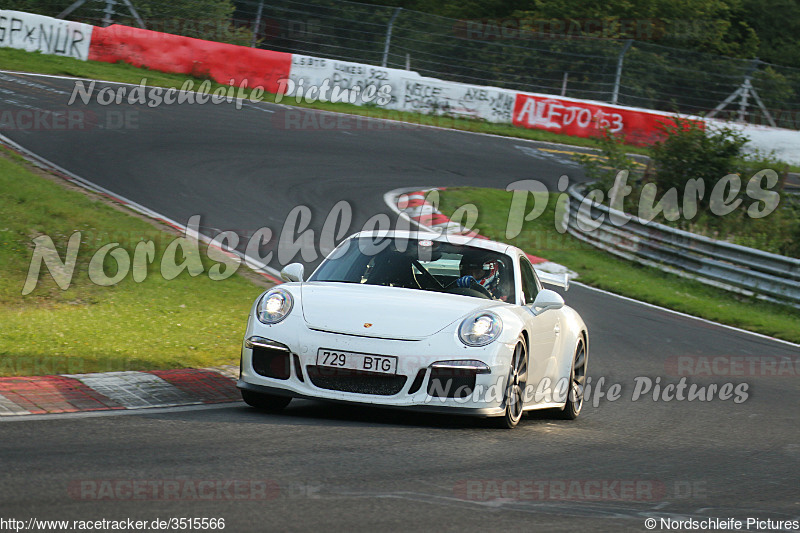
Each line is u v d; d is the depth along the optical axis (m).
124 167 65.50
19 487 14.22
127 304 38.28
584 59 120.25
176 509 13.59
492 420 22.80
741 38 169.50
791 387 35.56
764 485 18.81
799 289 57.19
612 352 39.31
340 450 18.44
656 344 42.25
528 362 23.73
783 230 74.62
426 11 154.38
